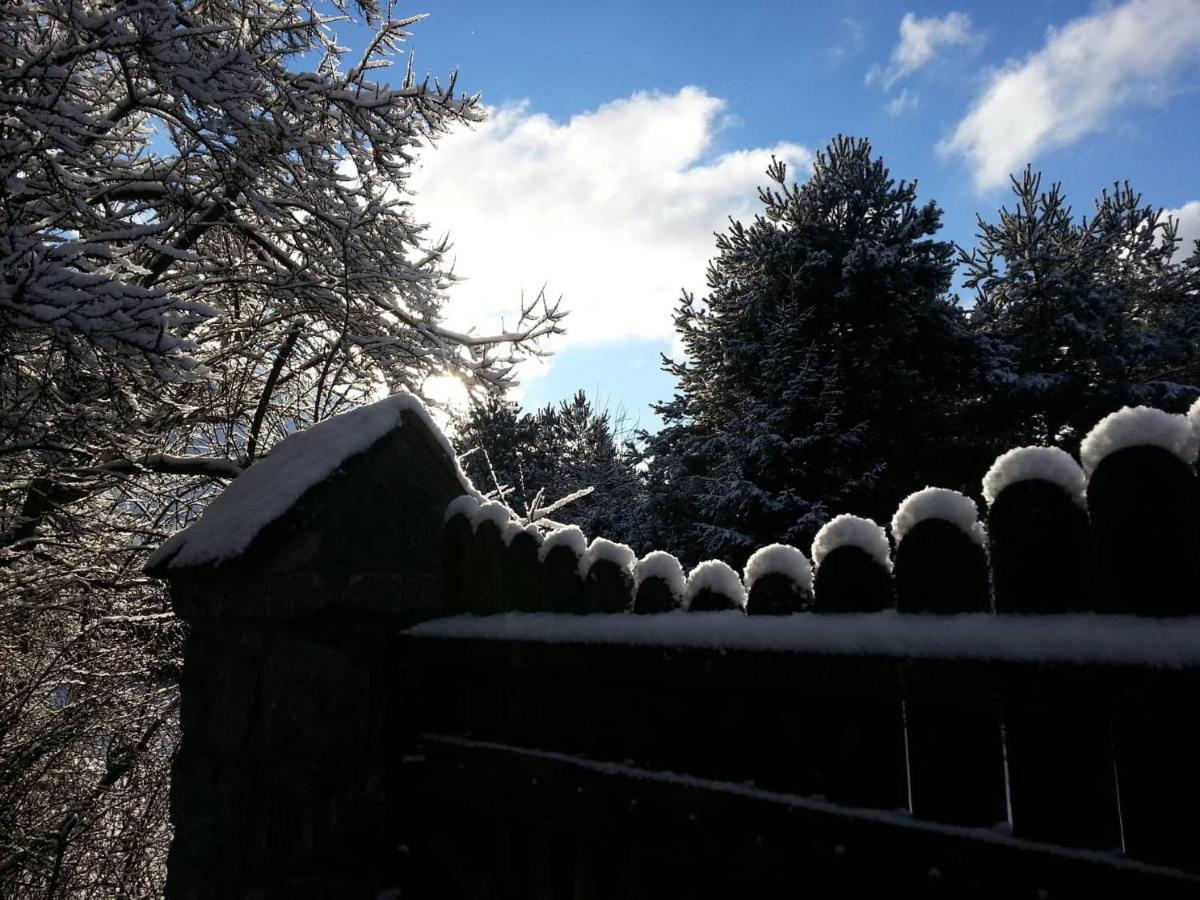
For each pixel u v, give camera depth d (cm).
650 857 163
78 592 455
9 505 438
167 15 402
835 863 132
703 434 1366
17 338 338
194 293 506
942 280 1286
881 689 130
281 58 543
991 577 127
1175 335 1485
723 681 152
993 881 115
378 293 536
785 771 146
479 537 226
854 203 1307
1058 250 1438
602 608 187
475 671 217
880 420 1220
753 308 1309
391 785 229
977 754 123
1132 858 105
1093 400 1298
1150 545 109
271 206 486
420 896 219
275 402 579
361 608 226
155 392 400
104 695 441
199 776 244
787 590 155
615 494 2000
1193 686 100
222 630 247
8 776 393
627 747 175
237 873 217
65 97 382
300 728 218
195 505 517
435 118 548
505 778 194
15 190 348
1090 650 109
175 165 459
